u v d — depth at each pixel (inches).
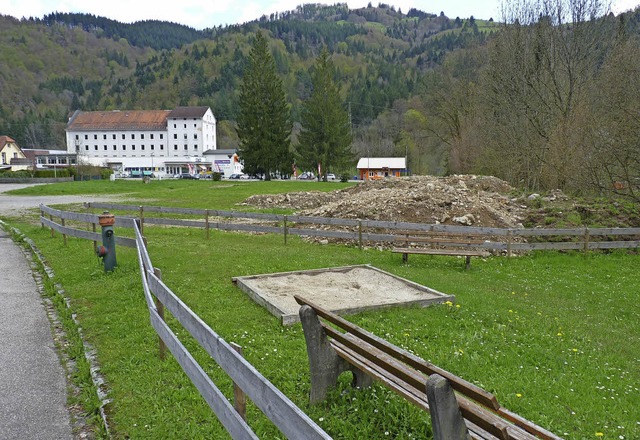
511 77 1155.9
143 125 4079.7
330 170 2559.1
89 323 235.9
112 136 4072.3
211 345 122.6
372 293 298.7
